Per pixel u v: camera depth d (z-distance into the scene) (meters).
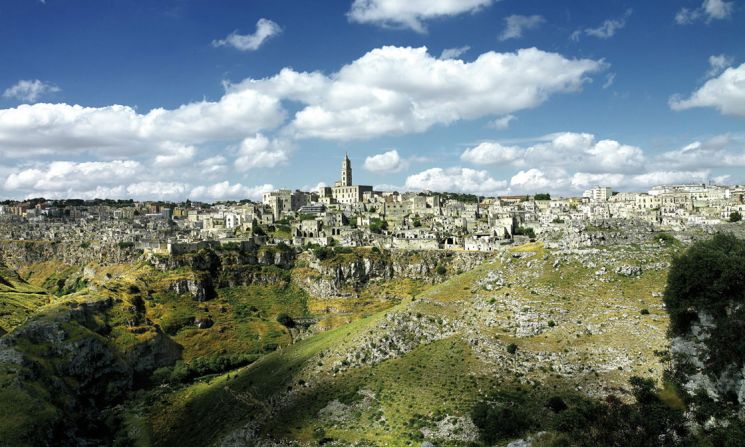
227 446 155.38
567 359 145.50
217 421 177.25
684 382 114.88
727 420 96.25
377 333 187.12
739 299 111.12
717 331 110.00
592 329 154.75
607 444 98.88
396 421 140.62
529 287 183.62
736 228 195.62
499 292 187.62
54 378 197.75
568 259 190.25
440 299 198.62
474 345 164.12
